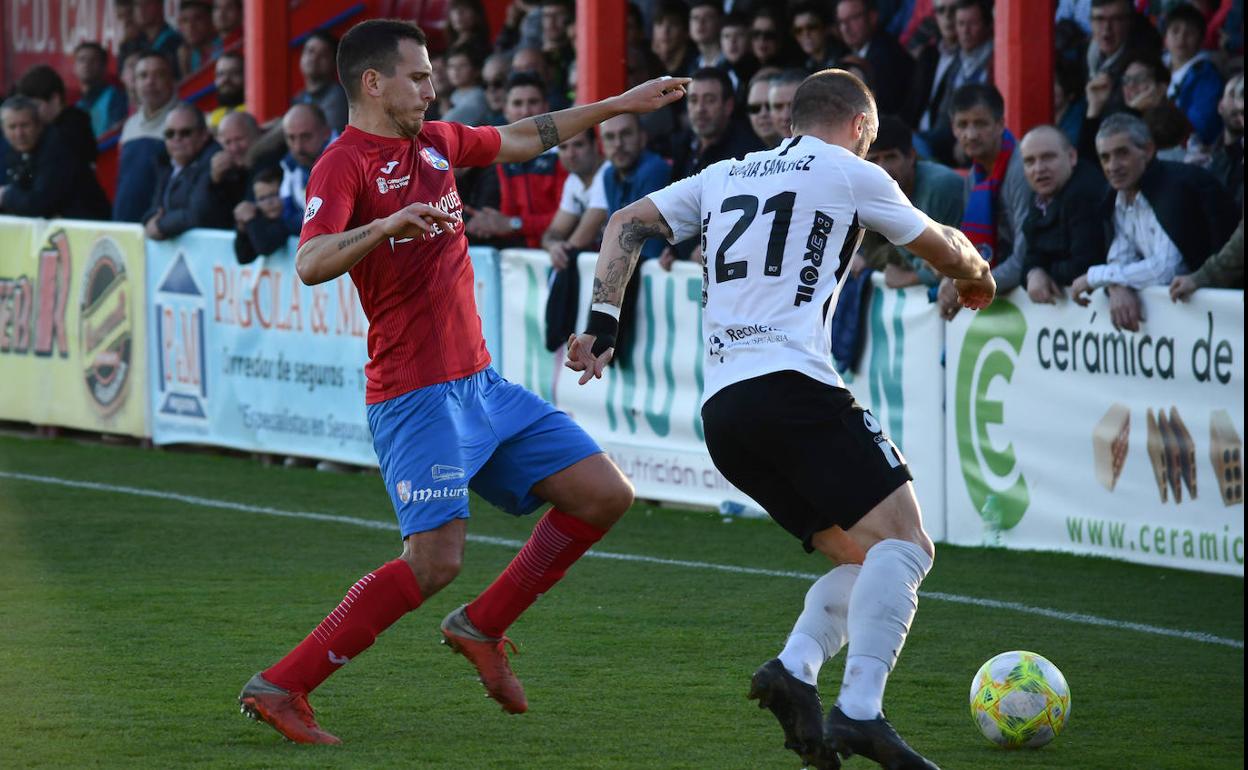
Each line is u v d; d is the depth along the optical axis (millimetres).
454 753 12914
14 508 25891
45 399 34688
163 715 14023
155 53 37000
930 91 28188
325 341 29219
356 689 15094
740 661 16250
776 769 12484
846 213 12336
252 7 35938
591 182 27328
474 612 13969
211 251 31016
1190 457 20266
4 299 35281
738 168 12867
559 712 14258
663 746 13148
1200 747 13188
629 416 26297
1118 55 25562
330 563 21547
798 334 12227
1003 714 13016
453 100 32750
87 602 18969
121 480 28797
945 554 22172
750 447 12367
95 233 33250
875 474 12031
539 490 14070
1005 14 24391
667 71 31188
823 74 12914
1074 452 21531
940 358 22750
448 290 13766
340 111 33500
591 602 19203
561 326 26328
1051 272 21422
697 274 24938
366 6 43219
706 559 21984
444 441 13633
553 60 33438
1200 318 19953
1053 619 18250
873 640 11625
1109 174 20547
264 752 12875
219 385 31266
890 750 11305
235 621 17953
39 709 14195
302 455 29906
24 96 34844
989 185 22375
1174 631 17641
